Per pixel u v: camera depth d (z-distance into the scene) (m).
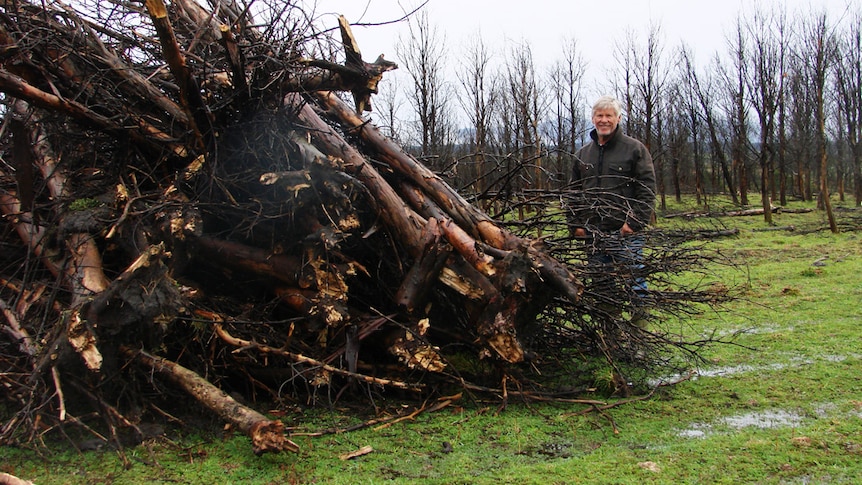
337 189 3.77
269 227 3.90
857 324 5.89
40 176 4.27
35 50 3.96
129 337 3.27
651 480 2.75
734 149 31.73
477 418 3.61
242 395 3.84
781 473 2.80
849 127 30.30
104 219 3.77
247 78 4.11
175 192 3.96
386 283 4.18
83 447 3.08
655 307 4.57
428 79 16.09
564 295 3.76
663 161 30.62
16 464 2.89
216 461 2.97
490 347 3.79
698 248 4.76
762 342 5.40
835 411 3.69
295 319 3.69
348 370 3.69
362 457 3.05
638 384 4.34
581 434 3.39
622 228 4.80
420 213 4.26
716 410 3.77
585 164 5.05
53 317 3.64
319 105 4.77
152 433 3.19
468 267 3.83
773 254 12.19
